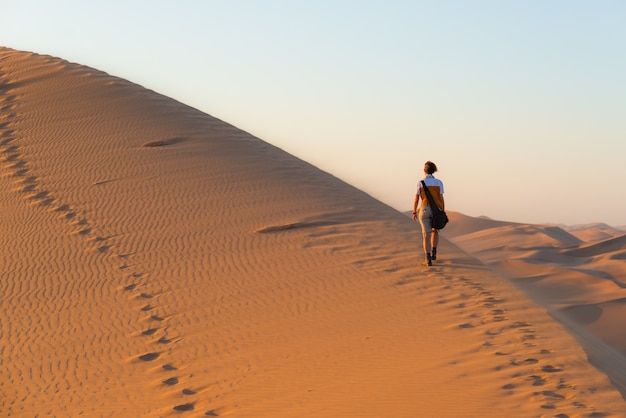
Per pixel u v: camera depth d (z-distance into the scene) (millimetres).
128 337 14227
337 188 24531
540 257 32438
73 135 28344
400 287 15523
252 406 10367
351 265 17188
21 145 27828
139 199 22703
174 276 17312
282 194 23094
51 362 13445
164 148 26828
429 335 12500
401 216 22484
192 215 21312
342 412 9406
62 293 16875
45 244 20016
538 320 13406
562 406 8820
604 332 18734
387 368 11062
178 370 12492
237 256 18266
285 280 16438
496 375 10164
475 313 13695
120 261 18516
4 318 15750
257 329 13875
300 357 12180
